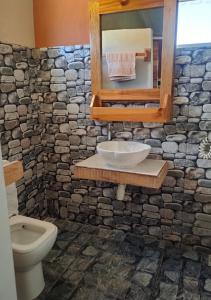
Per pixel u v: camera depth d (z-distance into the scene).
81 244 2.12
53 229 1.67
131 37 1.88
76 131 2.25
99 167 1.84
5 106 1.95
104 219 2.35
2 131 1.94
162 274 1.78
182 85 1.83
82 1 1.99
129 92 1.95
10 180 1.45
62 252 2.02
